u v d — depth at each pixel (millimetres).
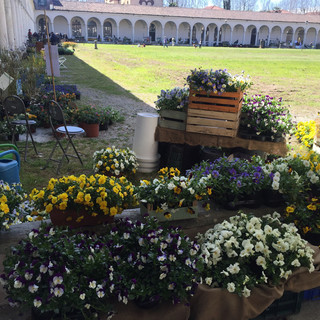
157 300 2213
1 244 2535
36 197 2600
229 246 2480
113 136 7398
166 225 2539
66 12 59344
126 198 2779
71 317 2104
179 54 33312
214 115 4852
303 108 11367
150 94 13227
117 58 27797
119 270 2256
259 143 4871
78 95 11320
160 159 5504
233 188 2973
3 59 9195
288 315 2678
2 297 2457
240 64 24688
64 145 6582
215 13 67562
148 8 65625
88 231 2549
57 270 2033
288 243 2570
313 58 32156
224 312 2373
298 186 3031
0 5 14609
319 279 2637
